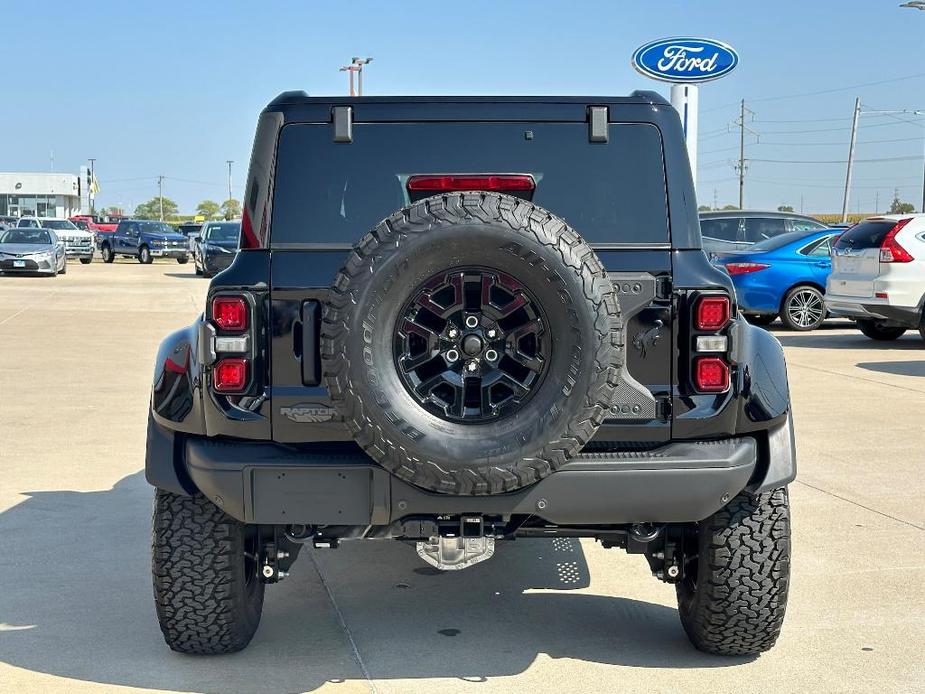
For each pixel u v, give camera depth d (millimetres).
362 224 3787
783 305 16422
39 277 31453
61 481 6891
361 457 3625
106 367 12148
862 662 4152
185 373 3814
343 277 3350
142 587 4953
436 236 3309
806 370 12070
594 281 3342
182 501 3932
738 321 3777
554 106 3857
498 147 3854
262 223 3756
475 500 3574
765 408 3738
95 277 31891
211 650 4129
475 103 3855
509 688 3893
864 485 6906
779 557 3898
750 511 3914
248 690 3865
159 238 42344
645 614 4719
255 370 3650
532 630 4508
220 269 3896
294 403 3639
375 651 4258
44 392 10352
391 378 3377
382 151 3828
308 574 5273
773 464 3811
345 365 3344
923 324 13633
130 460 7488
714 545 3916
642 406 3648
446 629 4516
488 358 3420
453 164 3844
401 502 3586
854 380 11312
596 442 3682
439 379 3434
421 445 3346
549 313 3357
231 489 3631
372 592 5008
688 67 12211
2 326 16594
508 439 3361
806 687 3918
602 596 4961
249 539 4180
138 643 4297
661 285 3705
